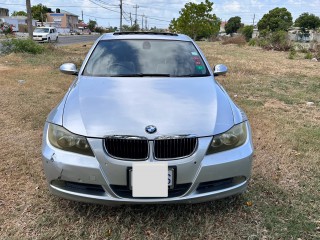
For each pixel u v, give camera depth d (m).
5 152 3.98
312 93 8.23
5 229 2.60
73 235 2.55
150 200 2.48
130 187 2.49
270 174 3.62
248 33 61.81
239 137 2.73
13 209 2.86
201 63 3.86
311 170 3.77
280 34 26.11
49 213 2.81
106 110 2.70
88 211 2.79
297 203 3.07
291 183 3.45
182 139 2.49
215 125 2.63
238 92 7.92
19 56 14.22
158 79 3.37
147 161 2.46
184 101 2.87
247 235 2.61
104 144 2.48
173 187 2.50
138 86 3.16
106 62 3.70
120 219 2.74
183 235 2.59
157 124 2.53
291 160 4.00
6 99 6.44
